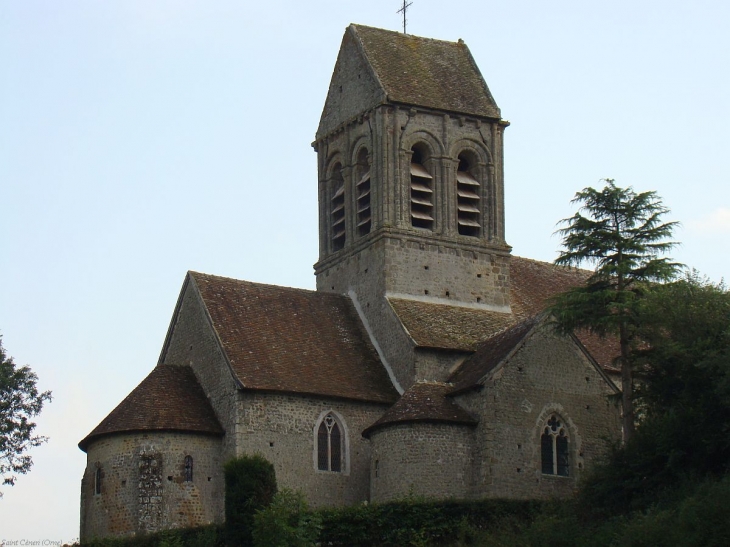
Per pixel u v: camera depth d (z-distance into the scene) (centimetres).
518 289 10269
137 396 8881
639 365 8606
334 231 10225
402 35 10256
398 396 9162
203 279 9400
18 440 9825
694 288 8506
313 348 9275
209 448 8719
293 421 8806
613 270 8544
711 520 7038
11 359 9981
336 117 10262
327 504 8781
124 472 8619
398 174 9712
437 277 9700
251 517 8006
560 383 8844
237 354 8906
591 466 8494
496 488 8475
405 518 8069
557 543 7638
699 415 7944
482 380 8600
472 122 10025
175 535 8244
